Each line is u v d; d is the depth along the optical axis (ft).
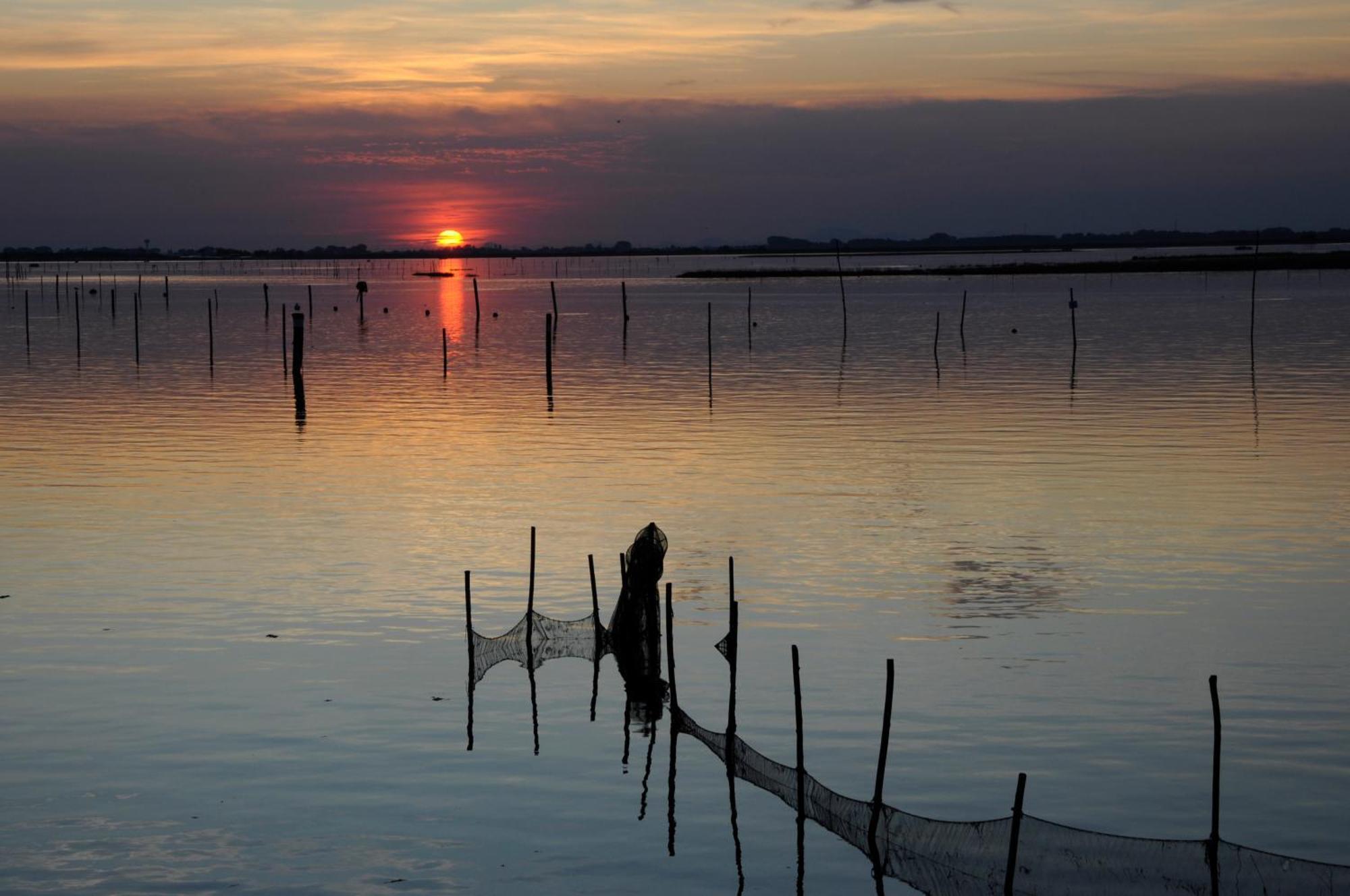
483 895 42.24
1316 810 47.32
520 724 57.21
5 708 57.72
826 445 138.10
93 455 132.57
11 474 120.88
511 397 190.39
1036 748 53.16
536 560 85.46
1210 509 101.04
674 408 174.19
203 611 73.31
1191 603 74.54
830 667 64.03
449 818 47.83
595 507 103.19
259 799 48.98
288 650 66.54
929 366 234.17
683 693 61.05
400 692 60.70
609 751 54.44
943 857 42.83
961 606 74.49
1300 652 65.31
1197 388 190.39
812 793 47.83
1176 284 567.59
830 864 44.80
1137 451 131.64
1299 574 80.84
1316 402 171.63
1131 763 51.57
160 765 51.85
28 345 288.92
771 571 82.84
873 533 93.61
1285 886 39.19
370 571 82.43
